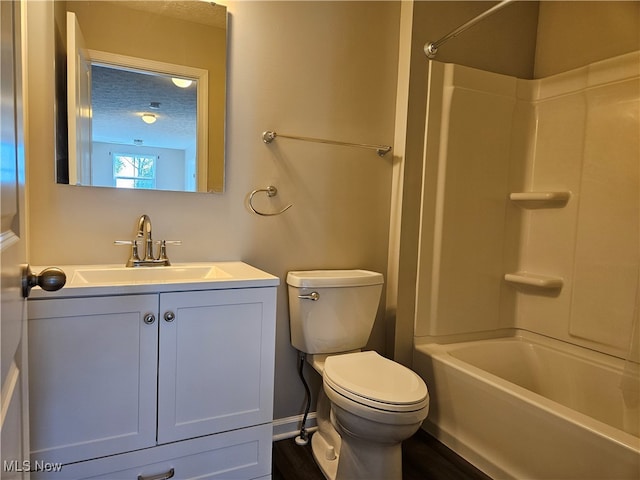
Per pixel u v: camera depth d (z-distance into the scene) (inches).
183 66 65.8
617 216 73.0
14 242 28.5
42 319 42.9
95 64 60.6
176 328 49.4
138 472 48.8
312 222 77.4
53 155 58.5
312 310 69.0
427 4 79.6
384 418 51.6
